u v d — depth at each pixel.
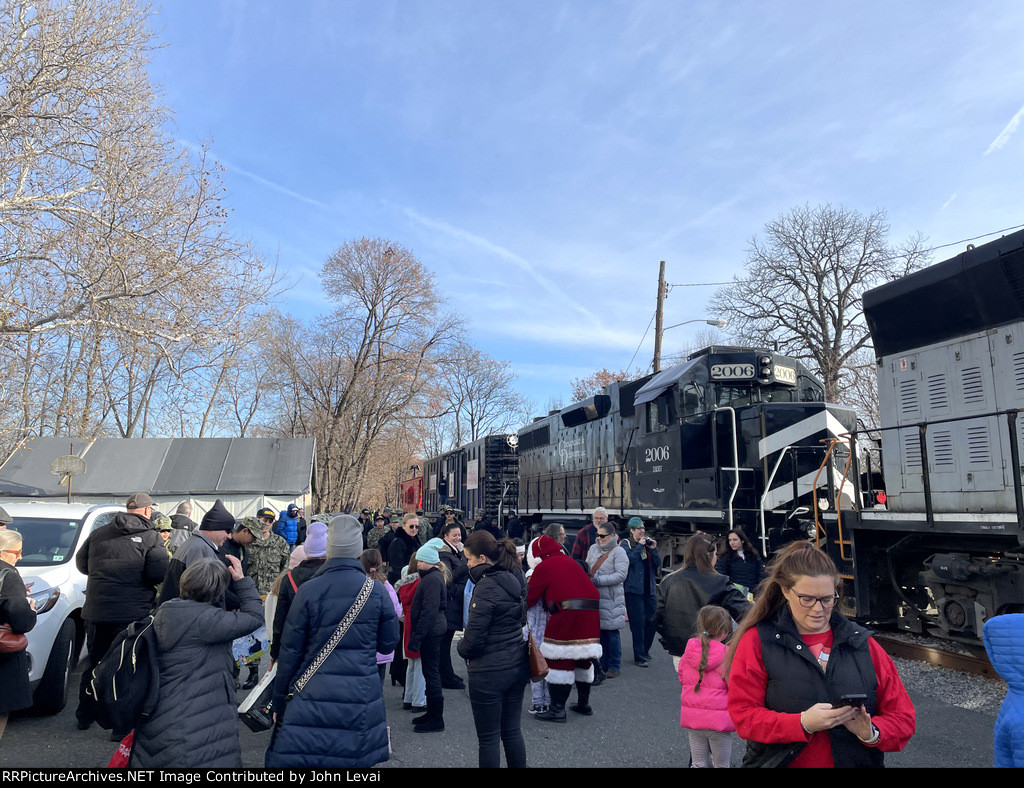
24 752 5.36
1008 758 2.95
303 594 3.73
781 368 12.75
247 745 5.78
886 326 8.87
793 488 10.66
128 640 3.56
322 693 3.59
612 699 7.09
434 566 6.18
